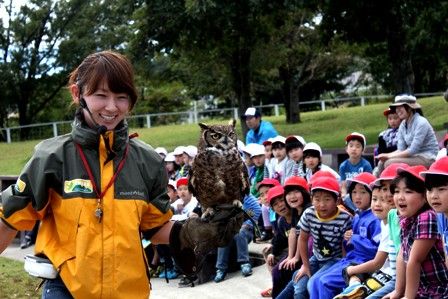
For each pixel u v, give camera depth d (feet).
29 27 105.91
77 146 9.11
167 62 75.92
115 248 8.87
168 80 80.64
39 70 109.29
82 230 8.82
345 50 76.79
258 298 23.08
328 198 19.22
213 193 11.37
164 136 78.33
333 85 124.88
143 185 9.32
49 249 9.05
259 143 33.32
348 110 87.76
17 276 29.07
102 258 8.81
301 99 126.41
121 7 58.29
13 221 9.15
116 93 9.11
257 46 61.11
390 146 27.40
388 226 17.03
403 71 52.19
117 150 9.18
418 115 25.14
